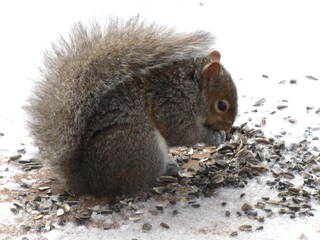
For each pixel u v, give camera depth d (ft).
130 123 32.24
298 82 44.73
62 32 51.03
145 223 30.96
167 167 35.12
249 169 34.91
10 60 47.83
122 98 32.42
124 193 33.09
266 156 36.24
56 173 33.53
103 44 33.40
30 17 53.57
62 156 32.40
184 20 53.36
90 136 32.19
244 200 32.63
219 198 32.83
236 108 35.73
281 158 36.06
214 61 34.27
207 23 53.21
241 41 50.65
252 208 31.91
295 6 56.39
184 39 33.24
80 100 31.89
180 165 36.40
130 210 32.01
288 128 39.14
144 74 33.09
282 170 35.01
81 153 32.48
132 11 54.54
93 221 31.27
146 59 32.73
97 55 32.78
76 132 31.89
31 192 34.12
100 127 32.09
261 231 30.12
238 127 39.04
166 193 33.40
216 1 57.31
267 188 33.50
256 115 40.73
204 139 35.65
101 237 29.96
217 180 34.24
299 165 35.37
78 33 34.45
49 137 32.73
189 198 32.96
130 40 33.45
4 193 33.91
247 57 48.34
